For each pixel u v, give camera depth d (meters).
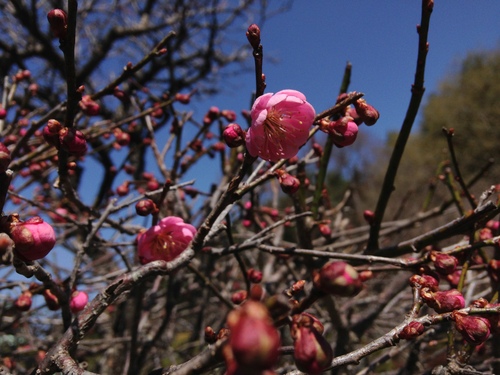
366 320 3.89
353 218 8.07
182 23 8.87
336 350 3.36
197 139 3.75
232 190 1.71
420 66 2.18
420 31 2.13
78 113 2.58
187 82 9.52
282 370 2.17
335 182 17.45
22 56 8.04
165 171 3.94
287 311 1.03
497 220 2.88
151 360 4.96
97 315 1.56
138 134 5.93
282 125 1.74
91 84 9.30
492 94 25.97
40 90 7.41
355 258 2.13
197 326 5.15
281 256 3.37
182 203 3.89
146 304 4.31
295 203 2.87
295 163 3.29
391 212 14.70
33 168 3.83
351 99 1.79
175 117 3.87
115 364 4.63
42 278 1.72
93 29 10.02
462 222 2.16
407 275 3.91
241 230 5.25
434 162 25.53
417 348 2.68
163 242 2.17
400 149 2.35
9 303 3.89
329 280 1.06
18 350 3.98
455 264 1.90
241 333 0.77
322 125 1.84
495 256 2.38
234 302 2.44
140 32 8.92
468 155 25.03
